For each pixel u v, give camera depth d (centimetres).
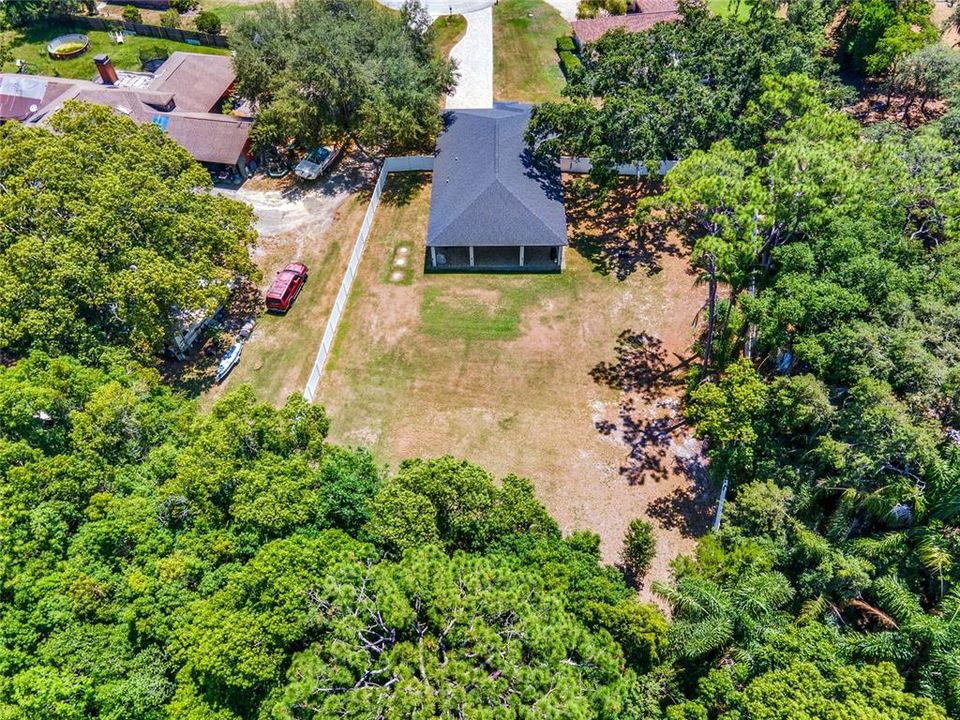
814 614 2283
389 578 2133
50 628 2256
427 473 2548
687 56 4731
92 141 3869
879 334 2714
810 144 3556
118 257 3412
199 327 4062
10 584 2300
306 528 2464
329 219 4856
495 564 2309
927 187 3356
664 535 3106
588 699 1925
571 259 4512
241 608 2191
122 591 2355
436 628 2077
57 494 2580
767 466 2833
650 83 4691
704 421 2891
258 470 2559
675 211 3491
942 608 2159
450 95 5981
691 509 3197
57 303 3198
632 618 2233
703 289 4244
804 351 2797
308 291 4331
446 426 3569
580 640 2042
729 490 3162
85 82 5616
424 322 4116
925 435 2405
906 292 2922
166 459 2748
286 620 2095
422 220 4812
